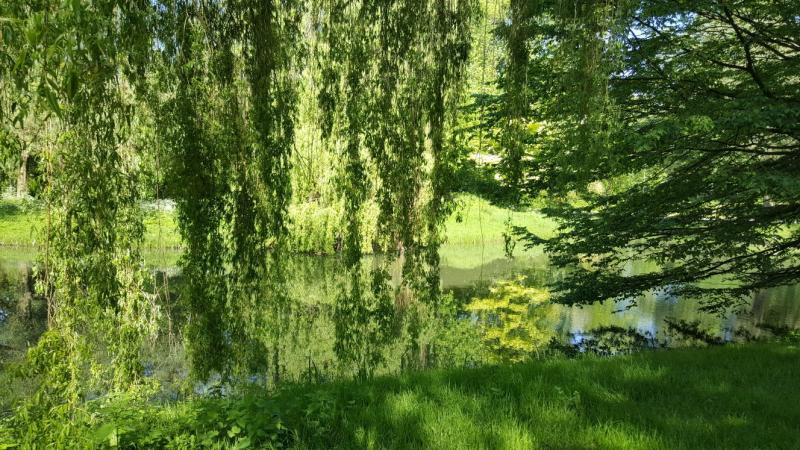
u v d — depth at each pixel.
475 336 10.93
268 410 3.72
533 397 4.17
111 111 3.86
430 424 3.64
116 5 3.84
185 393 6.24
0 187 3.53
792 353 6.13
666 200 8.38
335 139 6.12
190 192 4.73
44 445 3.04
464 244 27.34
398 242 6.15
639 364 5.41
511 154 6.92
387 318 6.24
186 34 4.70
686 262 9.81
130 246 4.44
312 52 6.04
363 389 4.55
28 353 3.08
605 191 9.67
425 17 5.85
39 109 2.46
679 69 7.62
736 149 7.70
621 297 10.17
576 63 5.07
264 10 5.11
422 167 6.13
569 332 11.88
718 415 3.87
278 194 5.42
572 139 5.25
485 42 6.38
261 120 5.14
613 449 3.28
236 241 5.23
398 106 5.93
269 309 5.64
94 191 3.67
